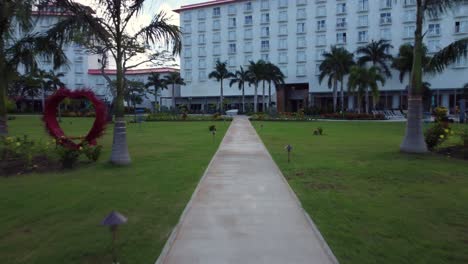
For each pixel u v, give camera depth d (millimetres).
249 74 60062
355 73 45406
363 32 58500
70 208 6078
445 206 6090
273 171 9156
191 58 72125
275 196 6609
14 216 5660
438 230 4934
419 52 11992
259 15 65875
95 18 9828
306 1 62219
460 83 52344
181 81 69875
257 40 66312
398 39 56156
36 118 46656
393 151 13109
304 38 62844
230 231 4758
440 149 12734
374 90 45406
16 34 12406
